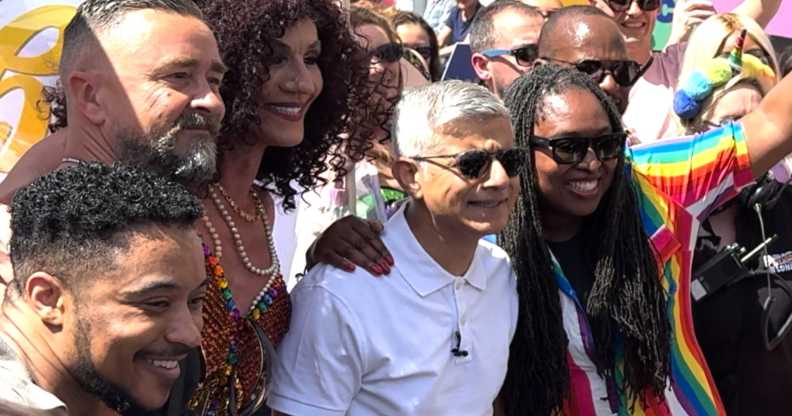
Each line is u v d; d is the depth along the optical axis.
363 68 2.73
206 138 2.10
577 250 2.71
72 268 1.65
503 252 2.65
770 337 3.11
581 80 2.63
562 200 2.60
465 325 2.48
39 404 1.54
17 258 1.69
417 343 2.42
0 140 2.65
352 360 2.39
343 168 2.87
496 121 2.37
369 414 2.45
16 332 1.67
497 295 2.59
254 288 2.47
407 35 4.53
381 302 2.42
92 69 2.04
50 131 2.51
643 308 2.62
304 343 2.43
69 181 1.69
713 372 3.18
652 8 4.12
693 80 3.51
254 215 2.55
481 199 2.37
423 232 2.46
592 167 2.56
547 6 4.42
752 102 3.46
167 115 2.03
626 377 2.64
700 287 3.10
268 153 2.69
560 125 2.55
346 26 2.62
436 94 2.40
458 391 2.48
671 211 2.79
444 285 2.46
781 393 3.14
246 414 2.39
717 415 2.80
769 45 3.63
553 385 2.59
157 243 1.67
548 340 2.60
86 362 1.67
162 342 1.71
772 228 3.20
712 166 2.85
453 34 6.50
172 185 1.77
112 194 1.68
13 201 1.73
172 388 1.99
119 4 2.06
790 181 3.31
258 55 2.34
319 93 2.56
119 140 2.04
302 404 2.41
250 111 2.35
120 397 1.71
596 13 3.39
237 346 2.36
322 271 2.46
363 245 2.47
